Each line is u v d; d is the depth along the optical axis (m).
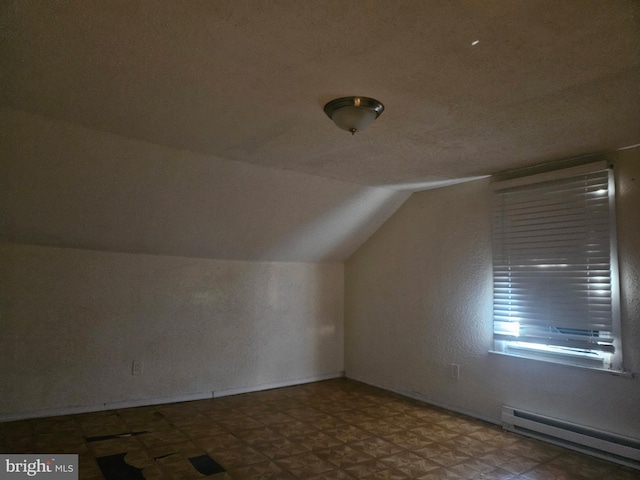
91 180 3.01
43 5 1.45
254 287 4.45
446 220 3.99
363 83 1.99
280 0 1.40
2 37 1.66
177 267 4.00
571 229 3.05
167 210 3.46
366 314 4.81
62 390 3.44
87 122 2.54
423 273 4.18
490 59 1.76
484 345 3.58
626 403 2.72
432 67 1.83
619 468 2.65
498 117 2.37
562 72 1.86
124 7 1.45
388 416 3.61
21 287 3.31
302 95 2.13
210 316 4.16
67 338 3.47
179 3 1.42
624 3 1.38
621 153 2.86
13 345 3.27
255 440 3.01
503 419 3.33
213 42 1.67
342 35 1.60
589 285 2.92
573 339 2.99
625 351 2.74
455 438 3.12
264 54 1.75
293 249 4.51
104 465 2.54
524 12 1.44
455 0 1.38
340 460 2.71
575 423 2.94
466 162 3.25
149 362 3.82
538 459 2.77
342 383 4.75
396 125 2.50
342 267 5.11
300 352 4.74
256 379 4.41
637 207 2.75
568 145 2.82
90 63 1.86
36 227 3.22
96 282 3.61
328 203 4.05
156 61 1.83
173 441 2.95
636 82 1.94
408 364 4.26
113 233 3.50
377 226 4.66
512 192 3.43
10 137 2.55
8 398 3.24
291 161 3.26
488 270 3.60
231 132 2.68
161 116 2.44
